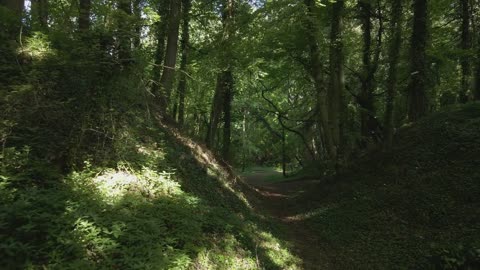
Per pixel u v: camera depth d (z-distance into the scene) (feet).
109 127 24.53
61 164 21.76
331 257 32.81
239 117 125.90
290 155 144.36
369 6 58.08
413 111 54.85
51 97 22.93
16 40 25.82
